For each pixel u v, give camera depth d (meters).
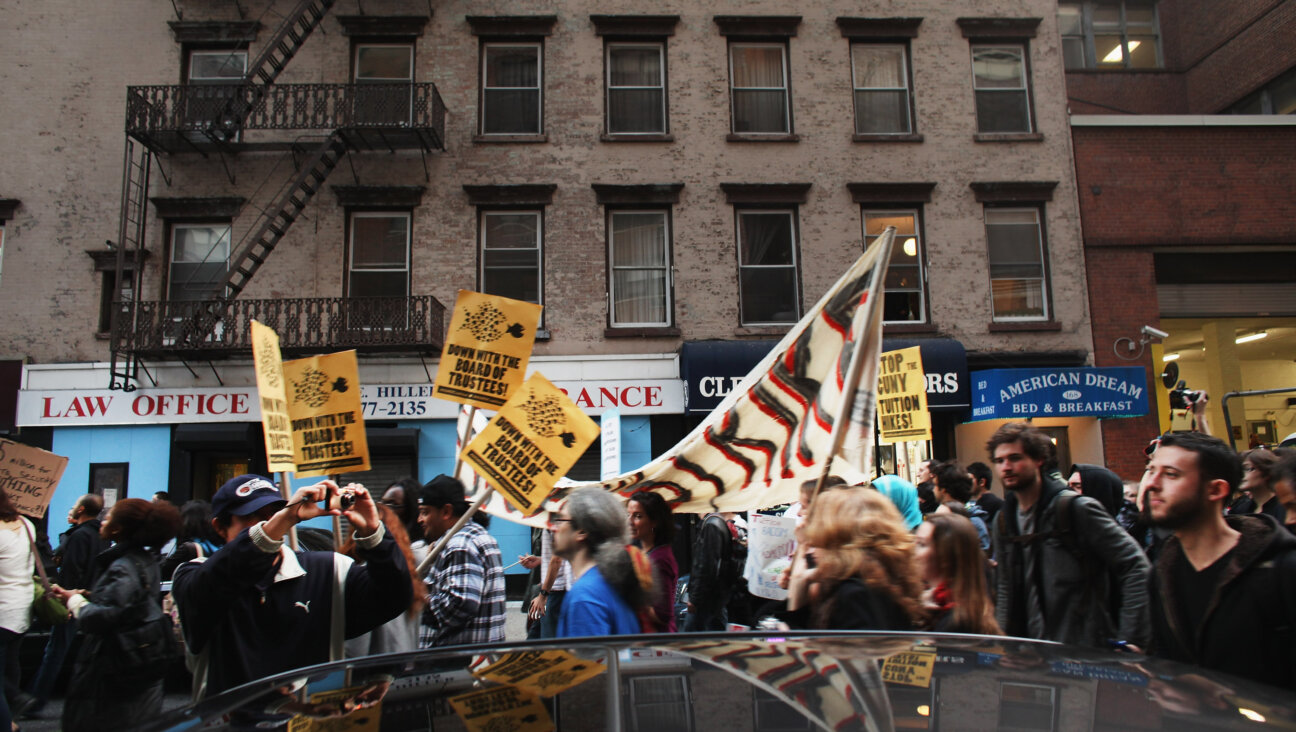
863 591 2.42
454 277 13.57
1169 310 14.45
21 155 13.55
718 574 5.36
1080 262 14.04
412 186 13.60
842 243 13.95
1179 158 14.35
